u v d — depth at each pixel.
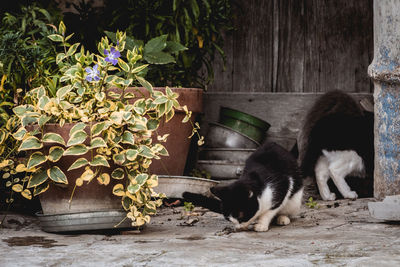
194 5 5.90
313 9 7.08
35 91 3.75
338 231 3.75
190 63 6.07
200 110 5.28
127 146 3.65
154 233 3.80
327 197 5.62
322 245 3.22
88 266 2.72
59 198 3.66
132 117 3.55
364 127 5.65
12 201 4.64
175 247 3.17
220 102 7.09
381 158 4.71
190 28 5.88
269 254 2.96
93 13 6.04
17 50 4.46
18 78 4.50
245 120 6.27
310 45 7.10
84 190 3.62
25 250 3.11
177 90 4.97
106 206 3.67
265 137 6.99
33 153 3.50
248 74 7.21
